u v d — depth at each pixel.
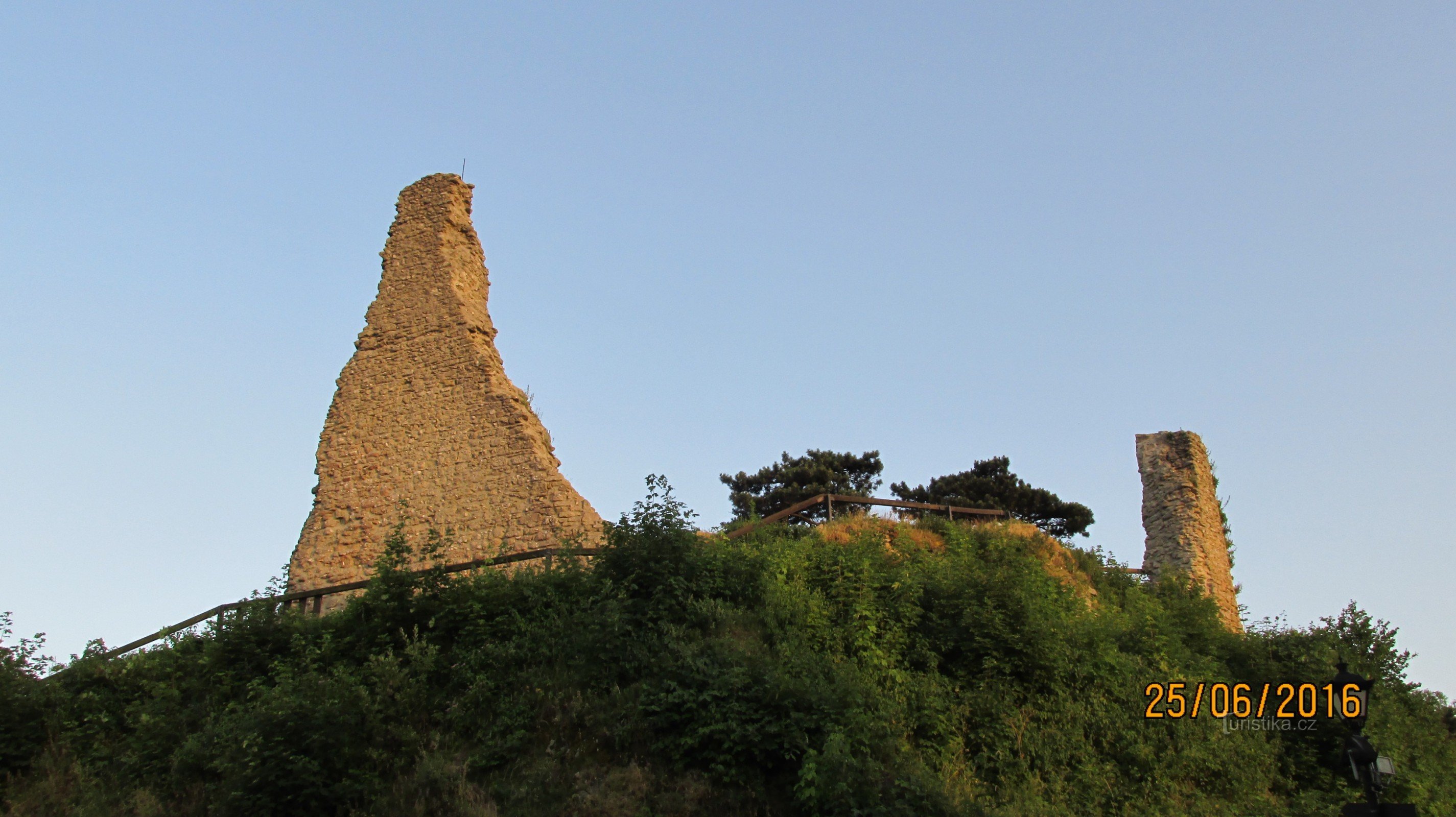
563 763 13.23
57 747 15.92
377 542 21.66
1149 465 27.58
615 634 14.56
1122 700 16.19
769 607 15.65
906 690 14.70
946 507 25.36
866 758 12.80
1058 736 14.80
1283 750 17.22
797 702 13.27
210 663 16.39
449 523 21.09
